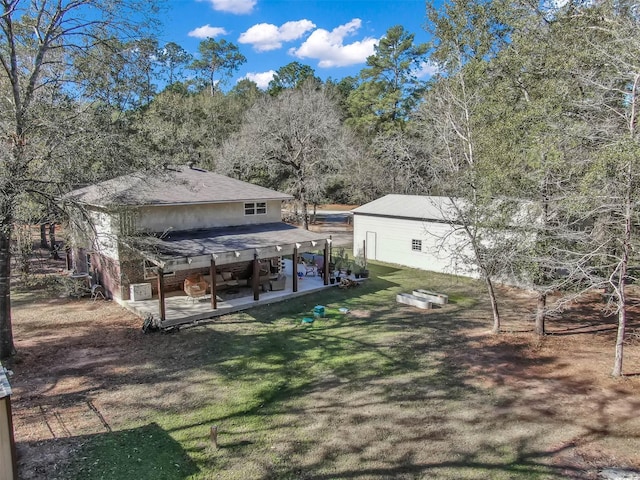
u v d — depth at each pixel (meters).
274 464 7.09
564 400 9.36
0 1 10.42
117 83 12.93
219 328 14.01
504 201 11.97
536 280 12.33
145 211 16.25
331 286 19.45
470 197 12.82
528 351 12.26
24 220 10.77
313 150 31.91
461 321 15.07
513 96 12.52
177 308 15.34
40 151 10.94
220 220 18.78
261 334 13.53
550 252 11.57
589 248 11.08
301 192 32.28
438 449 7.56
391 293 18.75
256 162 31.67
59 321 14.44
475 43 13.30
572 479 6.73
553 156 10.29
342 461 7.20
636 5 11.56
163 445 7.59
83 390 9.66
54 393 9.50
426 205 24.36
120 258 15.89
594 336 13.51
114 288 16.91
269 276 18.05
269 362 11.42
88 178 11.85
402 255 24.62
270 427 8.26
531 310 16.36
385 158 39.38
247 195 19.36
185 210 17.53
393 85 45.69
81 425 8.22
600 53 10.73
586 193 9.56
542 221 11.61
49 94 11.67
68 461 7.06
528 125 11.20
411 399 9.43
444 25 13.25
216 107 43.28
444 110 15.85
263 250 16.47
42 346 12.23
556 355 11.95
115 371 10.70
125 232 13.49
